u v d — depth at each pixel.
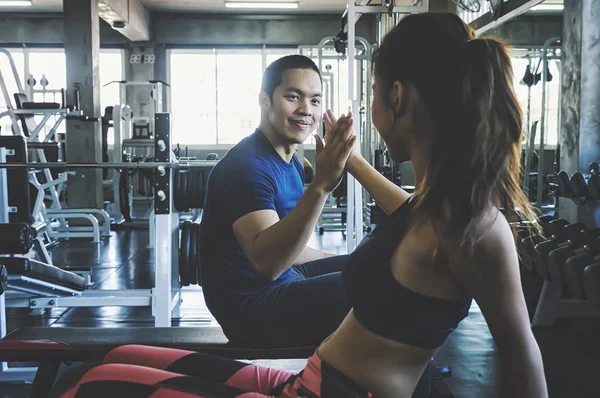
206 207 1.40
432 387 2.05
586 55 3.49
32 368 2.26
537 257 2.59
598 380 2.21
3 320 2.29
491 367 2.38
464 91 0.71
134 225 6.93
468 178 0.70
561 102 3.79
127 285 4.02
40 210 5.58
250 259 1.22
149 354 1.00
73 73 6.79
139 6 9.33
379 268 0.77
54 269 2.36
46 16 9.97
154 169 2.51
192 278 2.75
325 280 1.43
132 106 10.14
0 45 10.03
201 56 10.44
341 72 10.22
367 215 5.82
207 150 10.54
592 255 2.34
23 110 5.97
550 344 2.63
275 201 1.38
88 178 6.89
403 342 0.77
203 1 9.46
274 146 1.44
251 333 1.44
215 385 0.85
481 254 0.69
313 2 9.52
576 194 2.90
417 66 0.75
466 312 0.77
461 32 0.75
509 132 0.71
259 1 9.50
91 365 0.96
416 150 0.79
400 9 3.38
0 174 2.54
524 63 4.70
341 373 0.81
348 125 1.06
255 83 10.54
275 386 0.93
